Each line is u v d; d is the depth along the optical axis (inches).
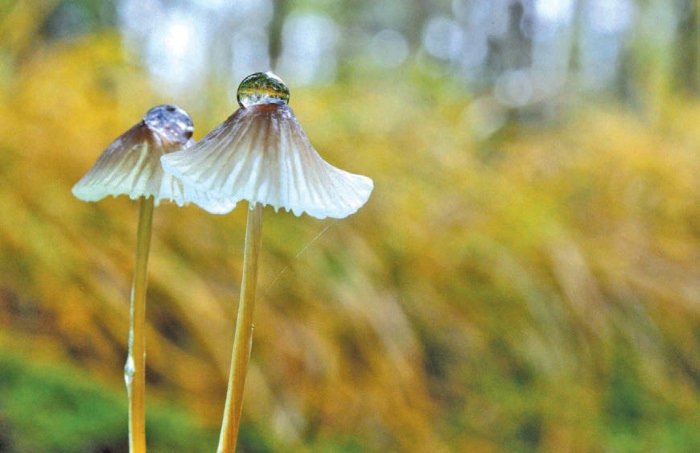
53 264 10.7
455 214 14.4
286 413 10.6
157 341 10.7
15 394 8.6
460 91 23.8
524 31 28.4
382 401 11.2
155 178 5.2
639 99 26.7
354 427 10.9
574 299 13.4
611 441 11.2
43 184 11.5
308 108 17.2
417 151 16.2
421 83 22.6
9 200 11.1
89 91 14.2
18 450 7.8
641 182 17.1
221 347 10.9
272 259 12.2
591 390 12.3
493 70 29.3
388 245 13.4
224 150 5.0
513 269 13.6
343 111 17.2
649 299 14.0
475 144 19.7
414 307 12.8
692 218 16.2
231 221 12.6
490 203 15.0
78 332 10.4
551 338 13.0
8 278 10.5
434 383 12.1
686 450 11.0
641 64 28.8
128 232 11.6
